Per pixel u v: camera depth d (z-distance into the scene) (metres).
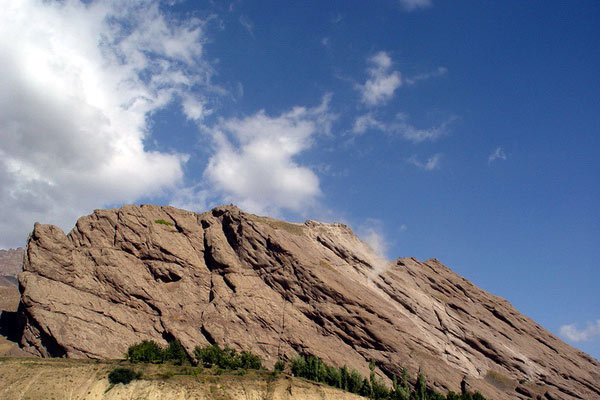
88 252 126.81
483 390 118.38
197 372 96.94
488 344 135.88
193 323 120.56
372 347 122.88
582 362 146.75
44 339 107.81
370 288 142.75
